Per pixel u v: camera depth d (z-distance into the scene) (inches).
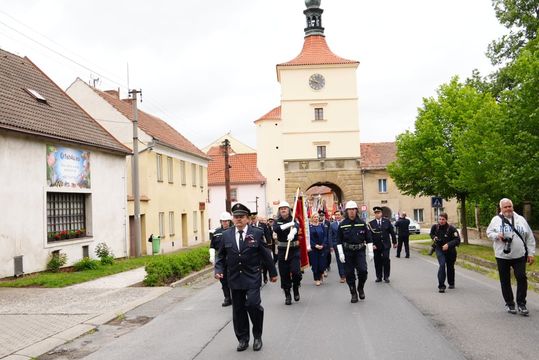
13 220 724.7
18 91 867.4
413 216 2235.5
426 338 318.0
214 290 570.9
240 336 306.5
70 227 890.7
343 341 316.5
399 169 1366.9
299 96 2112.5
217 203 2363.4
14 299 510.3
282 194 2409.0
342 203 2118.6
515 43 1373.0
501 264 386.9
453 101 1306.6
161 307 467.2
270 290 564.4
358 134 2097.7
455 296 479.8
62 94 1035.3
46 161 806.5
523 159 732.0
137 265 845.2
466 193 1227.2
